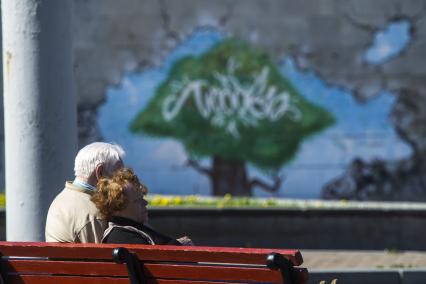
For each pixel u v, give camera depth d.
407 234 29.58
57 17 14.27
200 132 46.22
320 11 46.84
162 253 10.89
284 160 46.28
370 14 46.75
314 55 46.84
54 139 14.23
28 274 11.77
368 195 46.38
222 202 33.00
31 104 14.15
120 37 46.22
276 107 46.50
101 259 11.34
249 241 29.03
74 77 14.71
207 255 10.62
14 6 14.16
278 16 46.75
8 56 14.28
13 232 14.38
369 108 46.84
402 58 47.12
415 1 47.12
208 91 46.38
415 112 46.84
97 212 12.24
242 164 46.22
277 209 29.23
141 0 46.28
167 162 46.09
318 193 46.47
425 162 46.41
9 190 14.44
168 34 46.41
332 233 29.42
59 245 11.42
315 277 20.98
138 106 46.19
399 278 21.25
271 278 10.44
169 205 31.05
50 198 14.22
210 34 46.59
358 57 46.72
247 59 46.59
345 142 46.53
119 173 11.87
